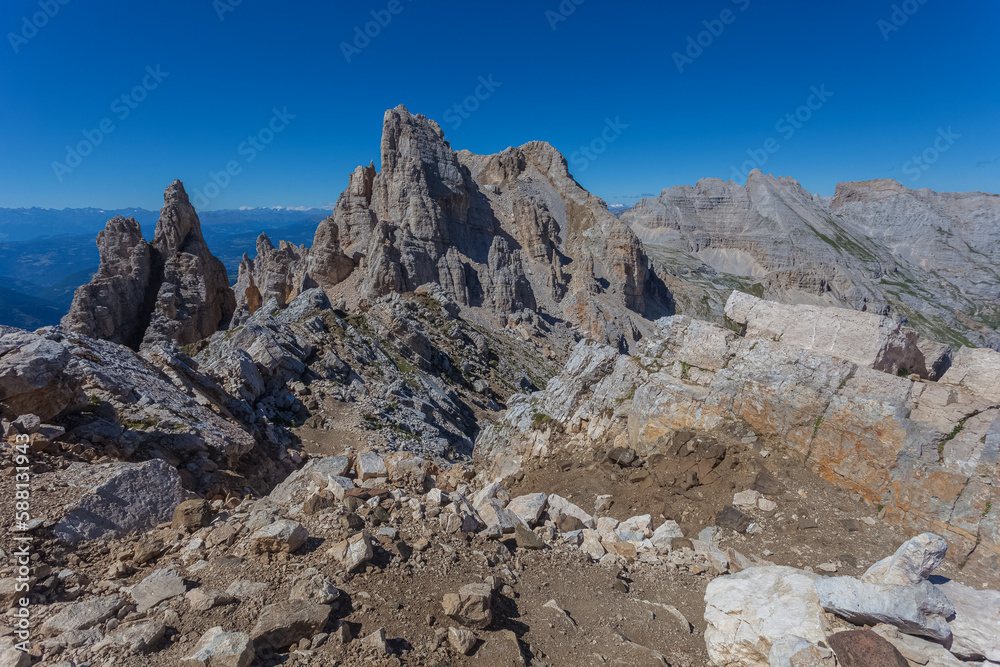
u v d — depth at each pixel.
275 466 23.53
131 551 10.26
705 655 9.77
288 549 10.14
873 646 7.52
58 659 6.85
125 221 92.94
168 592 8.52
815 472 16.33
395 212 138.25
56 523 10.00
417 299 91.62
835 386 16.36
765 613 9.08
